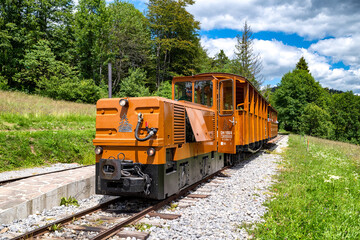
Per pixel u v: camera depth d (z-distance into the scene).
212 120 9.32
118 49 39.44
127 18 40.84
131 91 33.81
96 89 31.09
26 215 5.24
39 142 11.45
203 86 9.85
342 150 20.41
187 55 44.59
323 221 4.88
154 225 4.70
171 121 6.12
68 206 6.15
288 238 4.21
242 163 13.42
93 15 37.03
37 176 7.69
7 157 9.96
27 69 31.55
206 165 8.85
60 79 29.69
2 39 32.72
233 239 4.21
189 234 4.37
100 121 6.10
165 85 35.69
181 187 6.75
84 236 4.21
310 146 22.25
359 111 64.75
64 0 40.88
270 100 59.38
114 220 4.97
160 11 41.16
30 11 36.41
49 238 4.09
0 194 5.71
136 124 5.74
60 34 39.38
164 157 5.72
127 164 5.62
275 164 13.09
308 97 53.47
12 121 13.90
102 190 5.88
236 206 6.03
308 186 7.74
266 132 19.48
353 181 8.74
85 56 37.91
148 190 5.56
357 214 5.64
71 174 8.03
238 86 11.80
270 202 6.17
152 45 43.34
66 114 18.03
